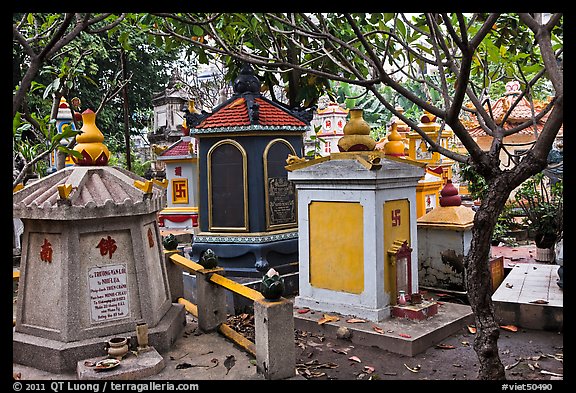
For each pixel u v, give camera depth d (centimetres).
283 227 745
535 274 693
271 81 911
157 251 548
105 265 482
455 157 384
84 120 529
